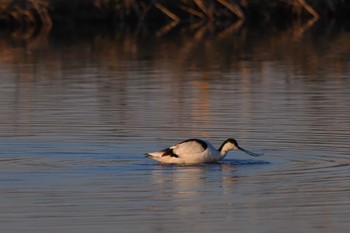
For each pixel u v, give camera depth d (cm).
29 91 2273
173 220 1159
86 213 1185
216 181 1351
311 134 1686
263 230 1122
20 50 3406
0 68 2819
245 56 3133
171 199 1250
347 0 4906
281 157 1512
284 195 1269
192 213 1188
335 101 2066
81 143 1611
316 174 1389
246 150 1523
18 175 1379
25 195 1266
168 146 1589
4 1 4531
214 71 2708
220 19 4847
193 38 3900
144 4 4750
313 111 1928
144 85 2381
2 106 2025
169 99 2120
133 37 3988
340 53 3180
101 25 4659
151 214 1181
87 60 3042
